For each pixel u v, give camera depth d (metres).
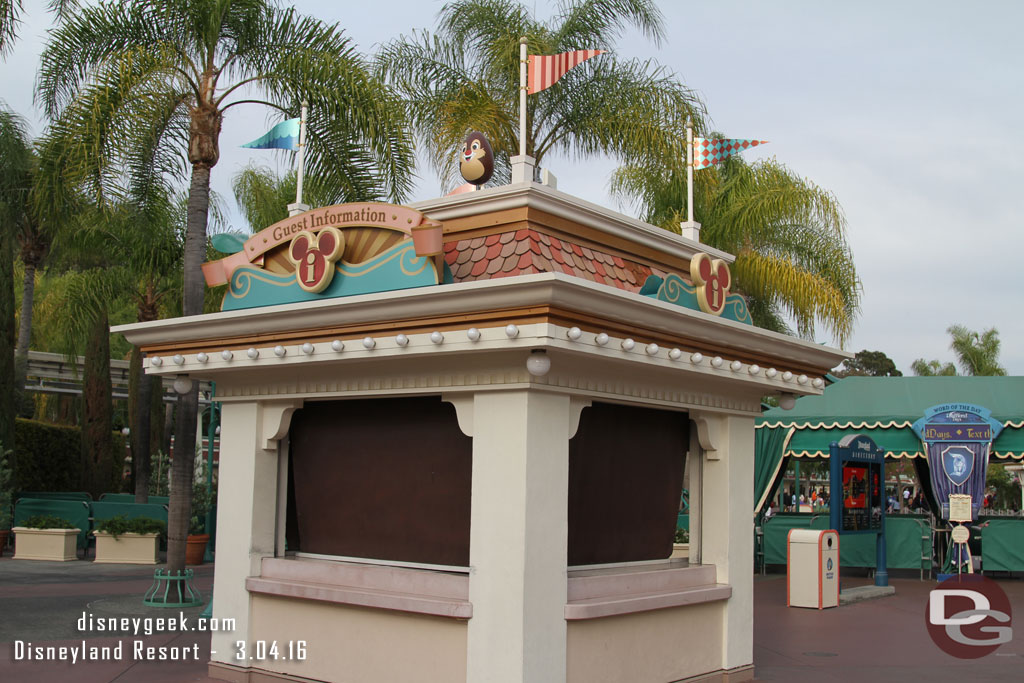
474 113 17.56
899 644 10.29
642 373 6.93
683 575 7.57
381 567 7.04
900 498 31.64
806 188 19.44
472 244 6.84
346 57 13.21
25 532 17.50
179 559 11.84
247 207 26.28
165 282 23.89
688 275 8.30
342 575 7.16
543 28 18.41
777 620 12.00
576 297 5.68
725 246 19.17
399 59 18.50
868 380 18.06
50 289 31.03
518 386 6.11
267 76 12.84
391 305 6.28
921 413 16.81
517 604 5.98
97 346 26.00
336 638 7.03
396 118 13.59
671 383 7.35
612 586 6.82
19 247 23.61
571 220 6.98
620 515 7.45
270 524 7.80
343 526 7.56
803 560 13.17
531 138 17.98
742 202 19.19
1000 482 33.62
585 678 6.43
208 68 12.72
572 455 6.95
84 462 25.53
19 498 20.91
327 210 7.22
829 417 17.09
